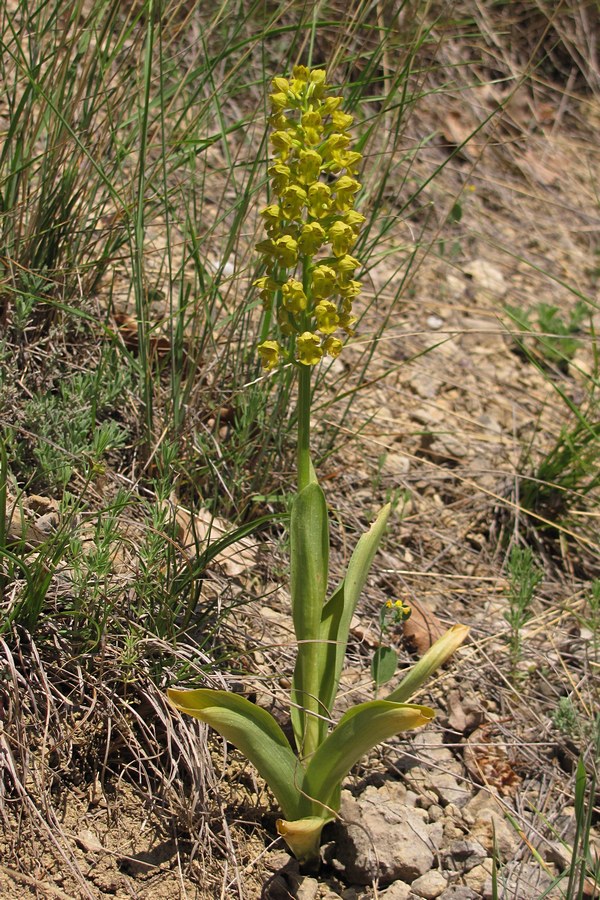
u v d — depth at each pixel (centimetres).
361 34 112
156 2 71
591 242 127
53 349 70
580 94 153
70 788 56
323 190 50
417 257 108
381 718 51
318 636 54
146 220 77
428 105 132
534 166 136
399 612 62
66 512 61
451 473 78
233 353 77
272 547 70
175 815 56
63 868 53
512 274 115
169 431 70
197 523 67
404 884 57
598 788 63
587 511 83
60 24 82
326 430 78
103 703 58
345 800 59
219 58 74
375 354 93
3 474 55
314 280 51
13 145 79
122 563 62
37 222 71
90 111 73
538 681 70
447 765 64
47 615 58
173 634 59
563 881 59
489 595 75
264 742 53
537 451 86
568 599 76
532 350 102
